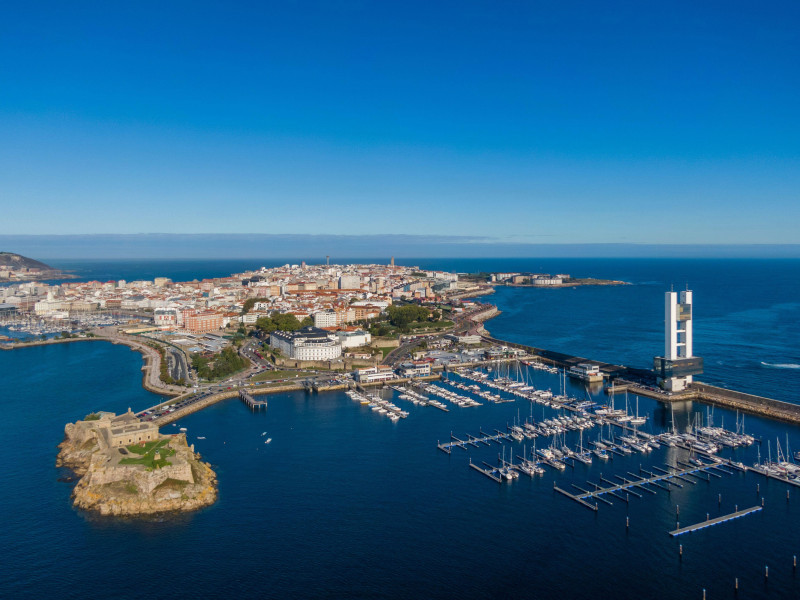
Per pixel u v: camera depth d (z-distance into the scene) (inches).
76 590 7003.0
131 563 7514.8
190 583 7135.8
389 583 7175.2
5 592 6948.8
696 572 7337.6
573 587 7091.5
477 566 7519.7
